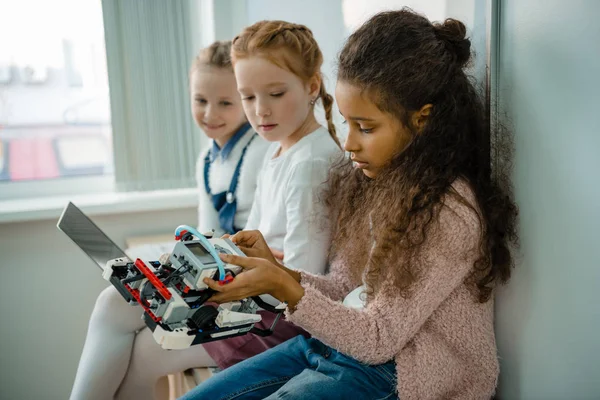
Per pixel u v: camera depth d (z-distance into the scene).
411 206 0.81
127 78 1.79
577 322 0.79
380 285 0.84
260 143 1.36
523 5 0.82
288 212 1.08
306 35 1.12
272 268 0.77
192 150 1.88
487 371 0.86
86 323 1.76
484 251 0.81
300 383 0.80
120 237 1.78
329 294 1.00
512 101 0.85
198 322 0.70
